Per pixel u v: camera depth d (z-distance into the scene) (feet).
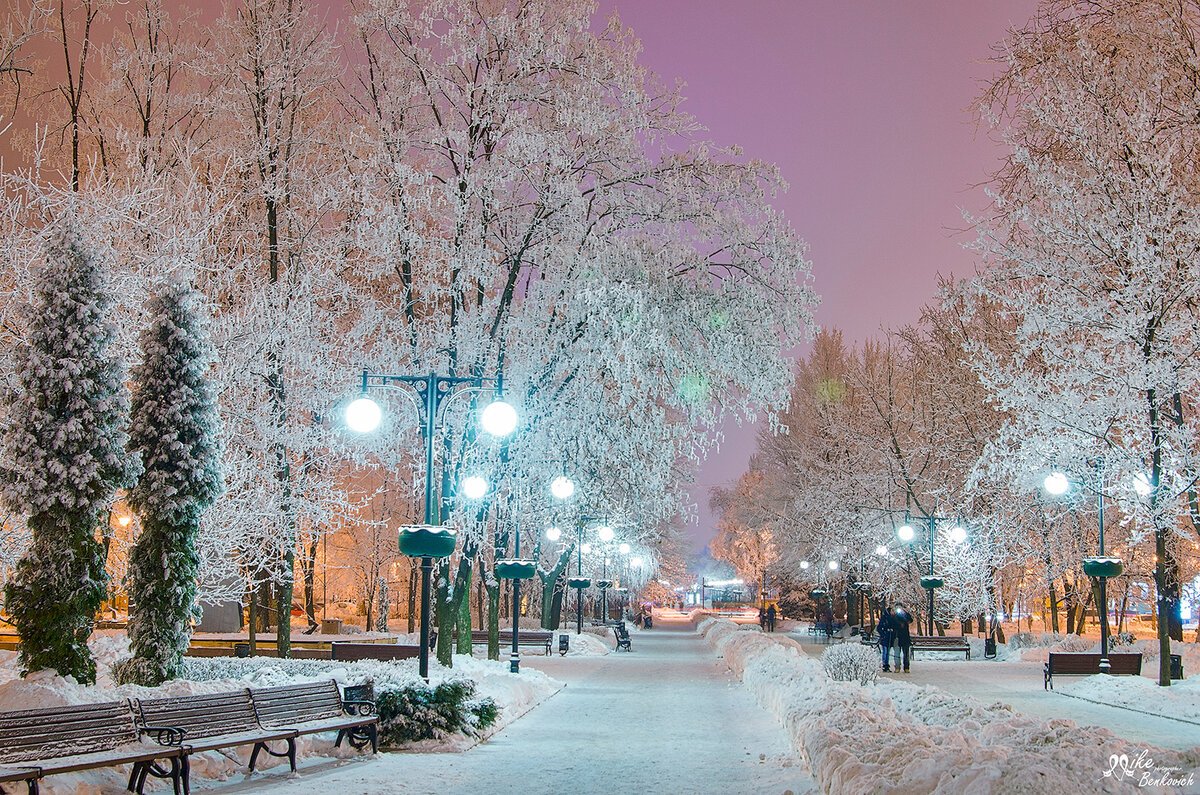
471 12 81.15
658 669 104.63
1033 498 118.83
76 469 46.06
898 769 28.81
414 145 82.28
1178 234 75.05
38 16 73.46
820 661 71.82
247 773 38.96
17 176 63.10
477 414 78.33
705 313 81.35
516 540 82.84
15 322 58.70
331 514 82.69
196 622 55.93
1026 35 79.05
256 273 83.56
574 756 44.91
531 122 80.07
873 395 155.12
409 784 37.32
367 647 88.58
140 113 86.07
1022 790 23.75
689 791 36.37
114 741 33.50
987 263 85.15
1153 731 53.93
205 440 55.88
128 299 64.39
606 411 81.71
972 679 92.12
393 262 79.82
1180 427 74.54
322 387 80.74
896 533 148.97
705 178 83.97
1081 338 79.41
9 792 30.32
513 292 84.12
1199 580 115.96
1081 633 139.85
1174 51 73.36
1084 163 77.71
